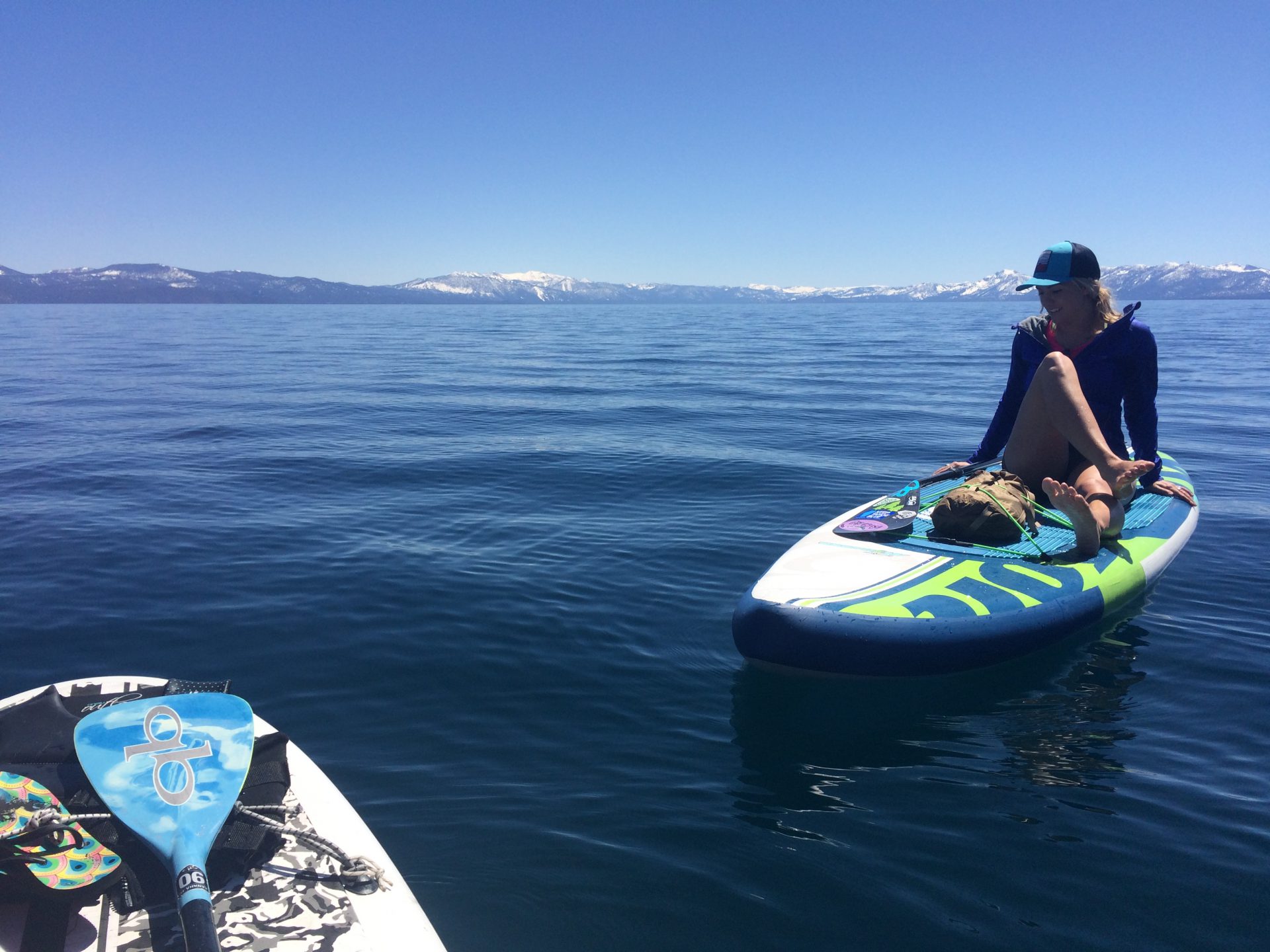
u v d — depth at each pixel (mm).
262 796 1877
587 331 47781
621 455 8773
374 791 2775
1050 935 2127
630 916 2197
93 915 1529
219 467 8031
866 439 9922
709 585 4773
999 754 3004
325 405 13117
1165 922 2174
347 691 3502
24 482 7352
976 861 2414
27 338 34312
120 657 3826
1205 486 7406
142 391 14867
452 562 5141
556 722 3248
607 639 4031
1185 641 3945
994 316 86062
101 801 1744
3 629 4121
